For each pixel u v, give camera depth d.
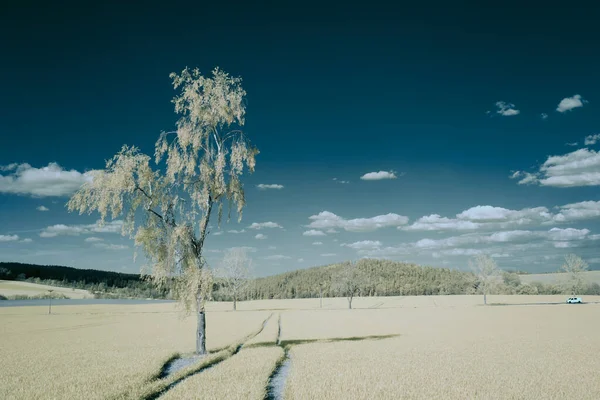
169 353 32.16
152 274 30.08
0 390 19.88
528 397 18.97
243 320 74.12
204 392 18.78
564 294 157.75
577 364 28.17
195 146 30.97
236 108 32.25
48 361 29.58
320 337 47.91
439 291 199.50
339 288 120.81
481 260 121.12
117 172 29.62
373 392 19.66
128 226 30.64
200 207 31.16
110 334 51.78
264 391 19.16
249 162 32.88
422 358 30.94
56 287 183.38
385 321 71.31
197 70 31.80
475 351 34.78
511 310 92.00
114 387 20.17
